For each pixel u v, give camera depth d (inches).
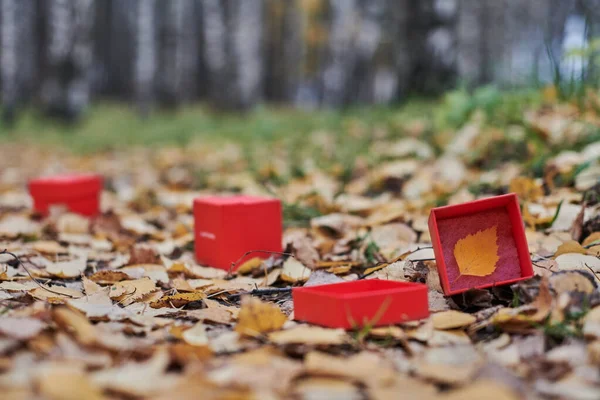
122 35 689.6
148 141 197.9
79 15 257.0
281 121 194.5
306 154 115.2
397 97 155.8
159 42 523.8
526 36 503.8
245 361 47.2
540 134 74.2
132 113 374.6
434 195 73.0
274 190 83.4
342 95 450.9
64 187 73.8
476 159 79.7
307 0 591.5
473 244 53.7
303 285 58.1
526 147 77.1
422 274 55.9
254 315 49.9
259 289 56.6
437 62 150.5
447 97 97.4
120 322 51.0
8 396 43.8
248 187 84.7
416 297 51.0
